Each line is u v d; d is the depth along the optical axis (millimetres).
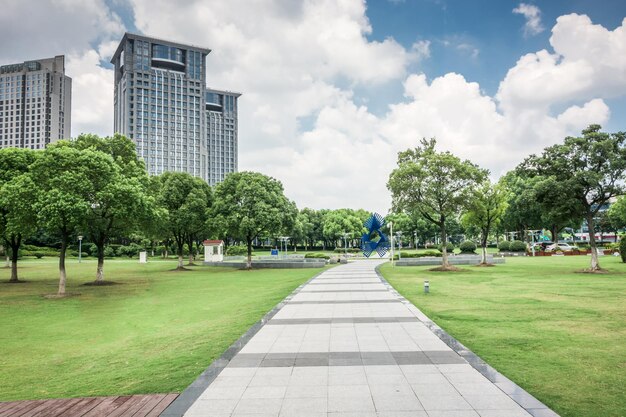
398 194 32531
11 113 182125
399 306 13898
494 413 5379
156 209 29094
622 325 10781
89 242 74000
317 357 8016
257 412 5539
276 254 66062
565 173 26766
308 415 5398
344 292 17953
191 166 178375
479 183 31781
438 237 112938
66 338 12203
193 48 180625
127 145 33594
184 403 5930
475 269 31922
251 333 10180
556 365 7531
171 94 175875
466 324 11102
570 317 11883
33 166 21406
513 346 8828
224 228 38875
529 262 39781
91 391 7121
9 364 9555
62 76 188250
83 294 22375
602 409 5652
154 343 10758
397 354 8133
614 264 33188
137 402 6152
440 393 6078
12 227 23172
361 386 6414
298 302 15266
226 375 7074
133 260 66375
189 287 24906
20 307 18109
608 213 69188
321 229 104125
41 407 6102
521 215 61688
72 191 20625
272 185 40656
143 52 171250
